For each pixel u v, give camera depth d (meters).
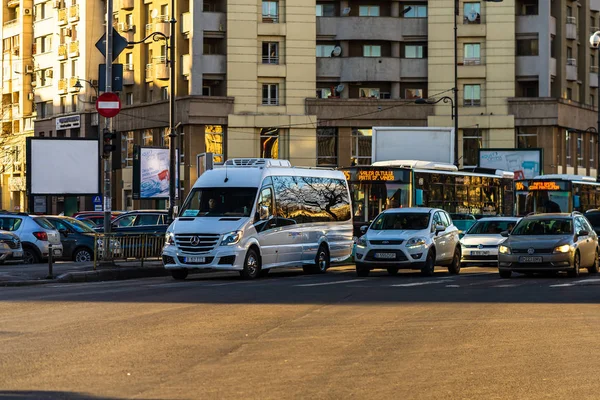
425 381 11.20
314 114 75.81
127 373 11.59
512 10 76.38
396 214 32.25
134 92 80.75
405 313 18.61
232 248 28.67
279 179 31.25
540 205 51.75
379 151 52.06
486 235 38.72
